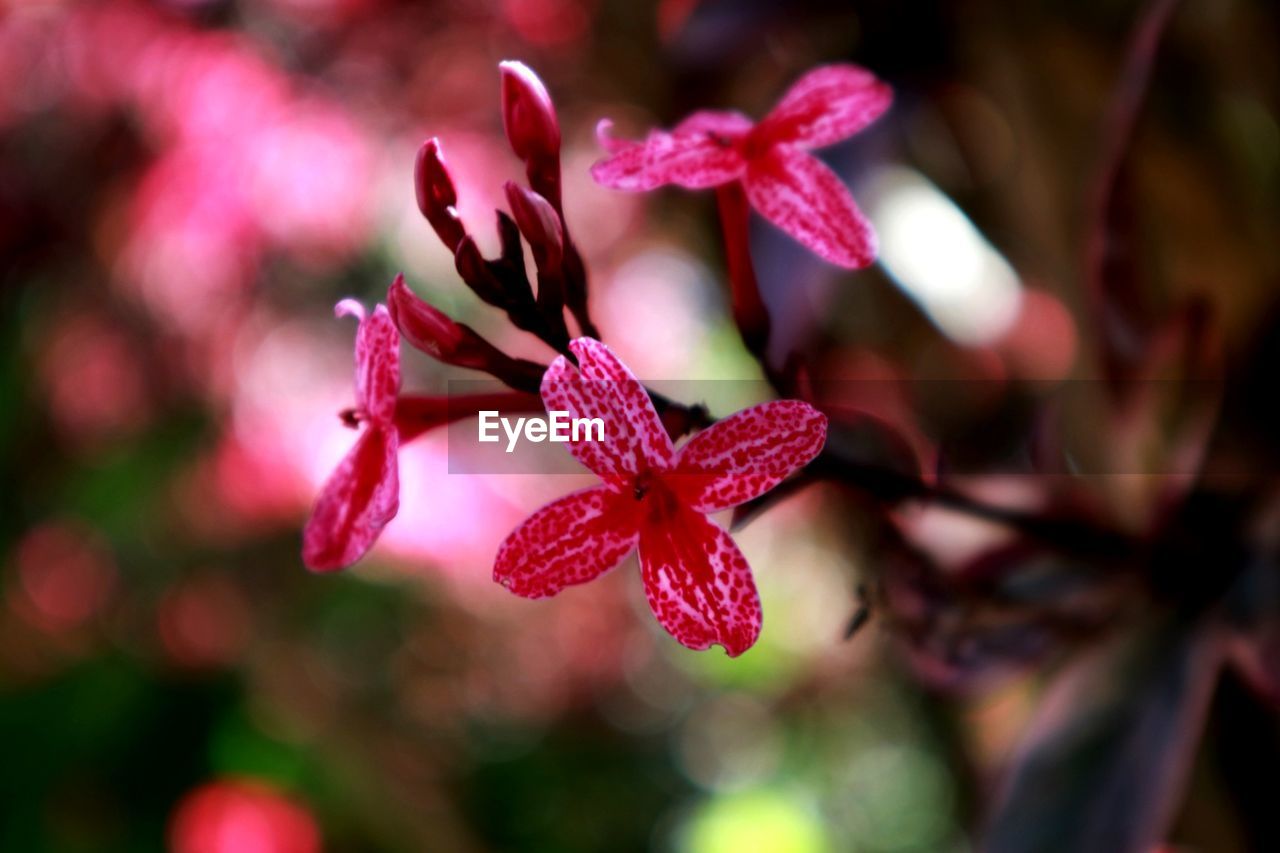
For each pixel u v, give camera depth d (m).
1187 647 0.22
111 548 0.52
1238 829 0.25
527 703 0.65
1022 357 0.34
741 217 0.19
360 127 0.52
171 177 0.50
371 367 0.17
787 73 0.35
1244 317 0.28
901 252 0.33
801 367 0.19
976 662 0.22
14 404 0.54
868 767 0.69
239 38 0.51
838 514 0.39
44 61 0.51
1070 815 0.21
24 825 0.48
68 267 0.53
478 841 0.56
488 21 0.48
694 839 0.62
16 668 0.53
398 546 0.50
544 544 0.16
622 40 0.44
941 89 0.34
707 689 0.74
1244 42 0.28
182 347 0.54
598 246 0.56
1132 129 0.22
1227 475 0.22
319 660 0.55
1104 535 0.22
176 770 0.51
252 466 0.52
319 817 0.51
